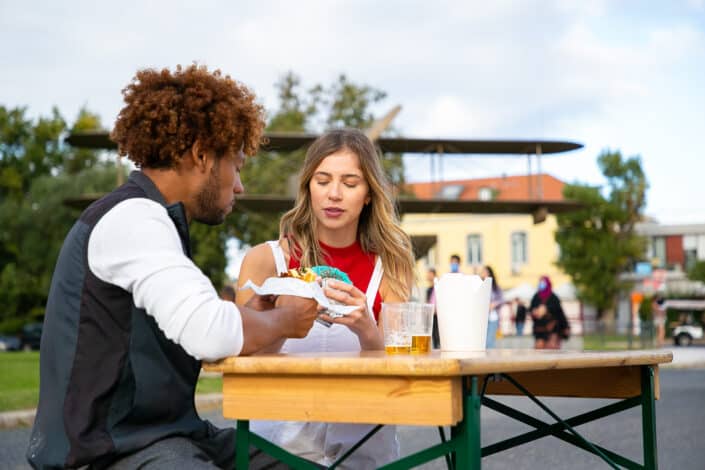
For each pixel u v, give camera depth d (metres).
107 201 1.73
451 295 1.98
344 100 35.06
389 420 1.45
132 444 1.66
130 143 1.80
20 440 5.88
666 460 5.05
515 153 23.17
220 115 1.81
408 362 1.41
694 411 7.72
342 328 2.41
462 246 46.09
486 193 53.88
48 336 1.70
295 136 20.92
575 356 1.67
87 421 1.63
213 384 9.29
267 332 1.70
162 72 1.84
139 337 1.67
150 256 1.63
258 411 1.57
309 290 1.77
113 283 1.66
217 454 1.88
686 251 51.50
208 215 1.87
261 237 33.50
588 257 40.50
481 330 1.99
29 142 42.94
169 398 1.70
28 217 38.31
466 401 1.44
